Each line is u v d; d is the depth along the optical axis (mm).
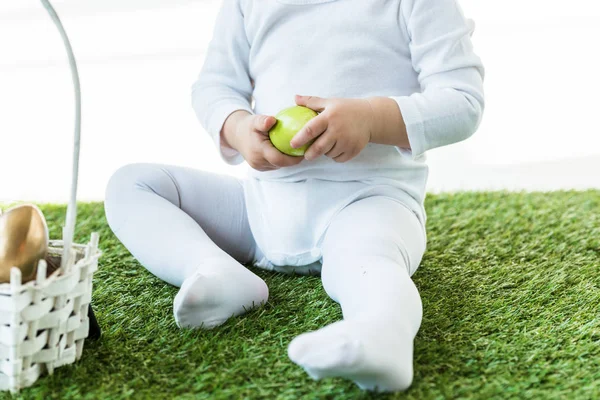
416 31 1195
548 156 2572
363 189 1172
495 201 1854
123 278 1270
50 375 870
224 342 977
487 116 3002
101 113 2967
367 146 1189
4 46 3449
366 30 1207
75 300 891
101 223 1642
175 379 885
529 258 1392
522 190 1994
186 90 3164
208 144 2707
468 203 1837
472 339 992
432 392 831
